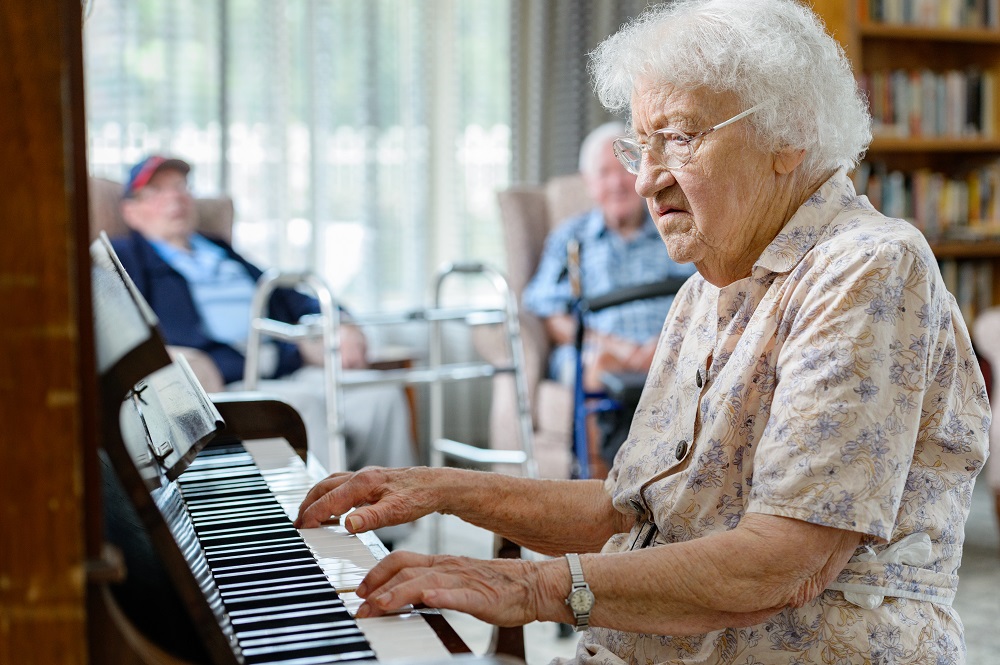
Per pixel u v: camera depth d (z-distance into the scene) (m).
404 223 4.57
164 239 3.48
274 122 4.28
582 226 3.76
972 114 4.48
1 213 0.59
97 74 3.96
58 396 0.61
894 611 1.02
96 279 0.83
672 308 1.27
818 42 1.09
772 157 1.08
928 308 0.97
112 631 0.63
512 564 0.92
